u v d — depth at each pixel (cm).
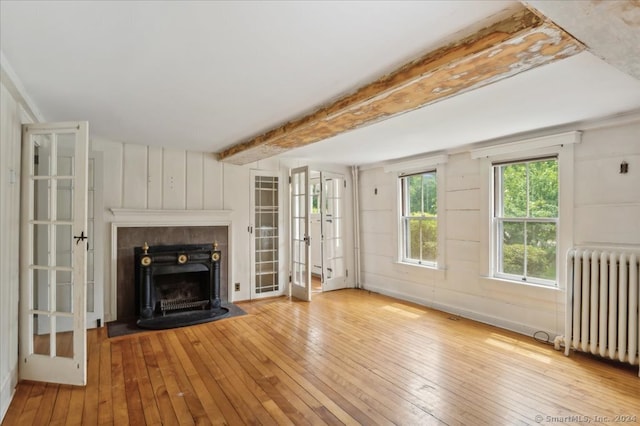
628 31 137
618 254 303
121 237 451
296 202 584
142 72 229
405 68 212
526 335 386
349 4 152
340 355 329
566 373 293
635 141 311
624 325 296
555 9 125
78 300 267
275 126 361
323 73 228
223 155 498
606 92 254
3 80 220
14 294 258
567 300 333
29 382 272
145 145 464
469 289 454
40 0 149
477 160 444
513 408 239
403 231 565
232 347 350
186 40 186
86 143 270
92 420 224
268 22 168
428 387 268
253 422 223
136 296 455
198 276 507
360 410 237
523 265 401
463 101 273
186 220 495
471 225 452
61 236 382
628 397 254
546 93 256
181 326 414
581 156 344
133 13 160
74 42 188
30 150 272
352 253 653
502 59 179
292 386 269
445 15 161
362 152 508
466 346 353
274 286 573
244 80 240
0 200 224
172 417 228
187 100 282
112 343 362
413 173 539
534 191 390
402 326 417
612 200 324
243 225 543
